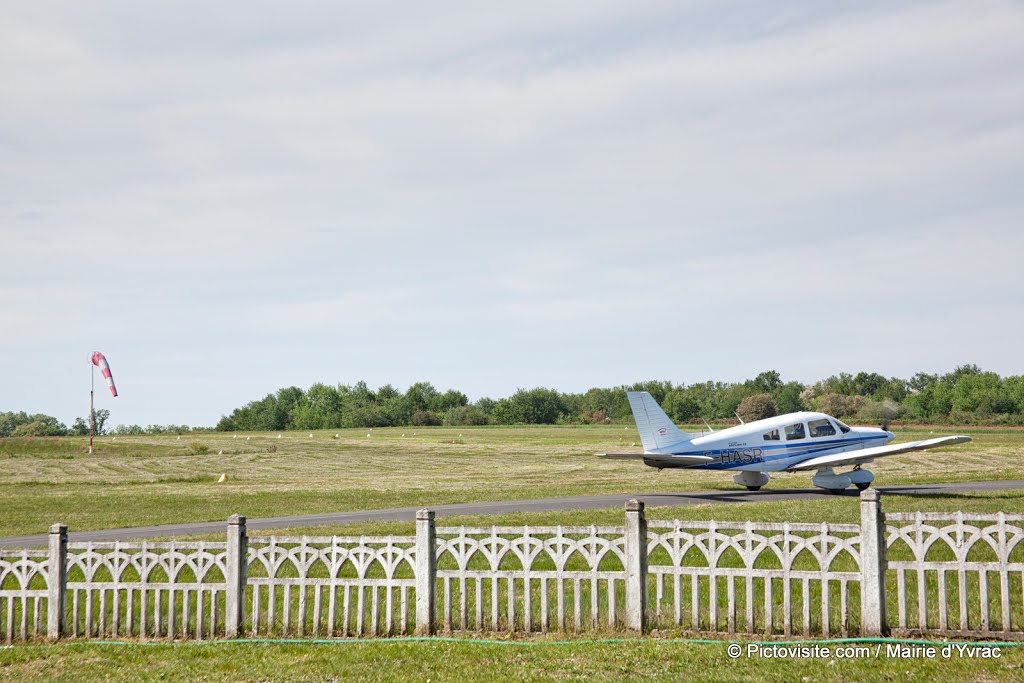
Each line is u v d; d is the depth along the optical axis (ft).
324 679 29.99
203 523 84.53
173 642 35.45
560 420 510.17
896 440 217.56
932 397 386.52
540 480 134.92
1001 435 259.39
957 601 39.52
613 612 33.94
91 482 146.51
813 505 74.79
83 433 509.76
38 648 34.99
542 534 63.67
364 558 35.60
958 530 31.91
